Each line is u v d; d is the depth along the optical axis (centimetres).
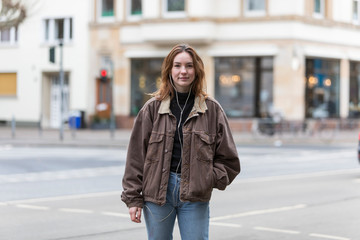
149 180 416
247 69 3216
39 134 2992
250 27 3170
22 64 3700
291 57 3119
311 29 3200
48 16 3606
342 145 2623
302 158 1969
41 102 3656
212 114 423
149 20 3228
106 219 886
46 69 3631
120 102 3441
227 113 3253
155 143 417
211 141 419
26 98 3700
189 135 414
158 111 420
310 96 3284
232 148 423
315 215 919
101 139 2683
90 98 3506
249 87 3216
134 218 420
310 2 3203
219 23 3209
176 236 771
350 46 3406
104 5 3488
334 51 3325
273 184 1297
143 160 426
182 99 423
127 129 3422
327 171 1574
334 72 3381
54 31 3609
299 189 1216
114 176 1454
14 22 2323
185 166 412
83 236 766
